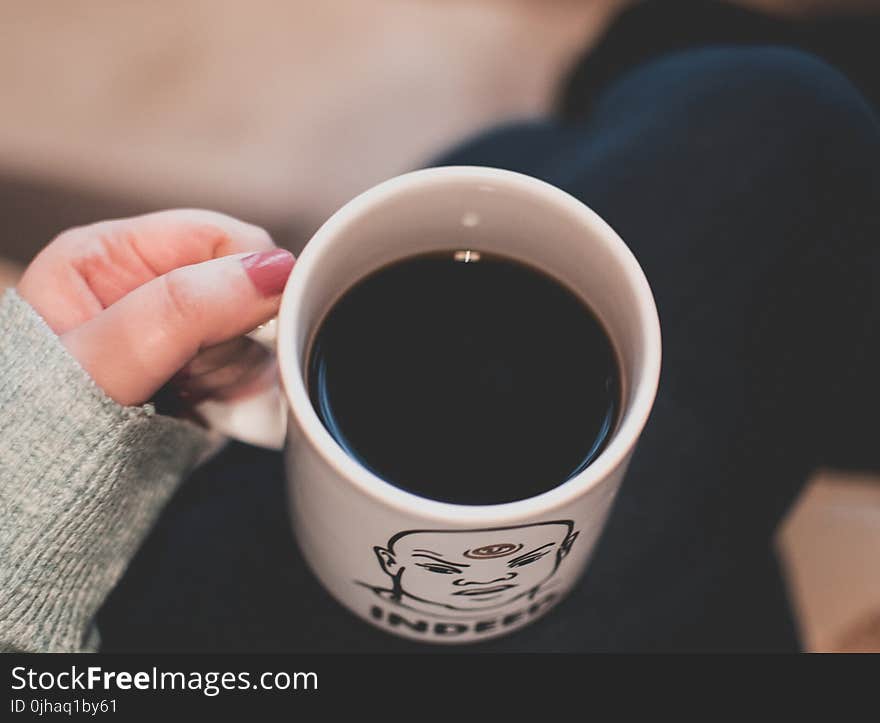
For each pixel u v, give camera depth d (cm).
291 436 37
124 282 47
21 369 42
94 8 119
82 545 47
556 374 43
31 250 112
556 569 42
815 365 64
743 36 83
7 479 42
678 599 61
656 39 84
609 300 42
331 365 44
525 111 120
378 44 121
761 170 65
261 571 60
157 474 53
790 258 64
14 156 114
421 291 45
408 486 42
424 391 44
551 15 122
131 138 115
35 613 48
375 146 117
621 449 35
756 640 63
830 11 94
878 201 65
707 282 63
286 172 116
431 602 43
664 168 66
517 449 42
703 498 62
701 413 62
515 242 44
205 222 46
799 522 75
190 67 118
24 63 117
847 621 71
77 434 42
